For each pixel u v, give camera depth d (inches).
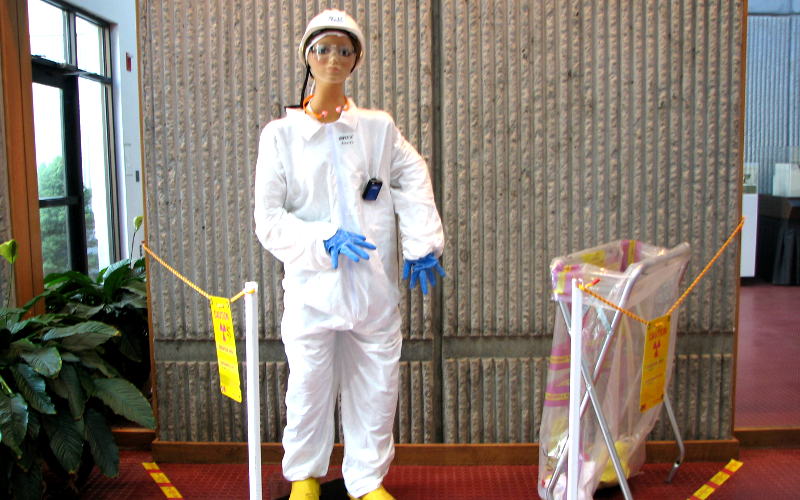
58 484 104.7
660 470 110.3
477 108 107.7
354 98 108.2
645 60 107.3
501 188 109.2
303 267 87.0
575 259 90.7
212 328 114.3
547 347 112.9
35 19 185.2
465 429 114.3
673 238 110.7
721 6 106.2
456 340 112.8
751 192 265.3
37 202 115.7
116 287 133.5
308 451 94.1
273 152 87.3
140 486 106.7
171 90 109.0
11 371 91.4
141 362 135.7
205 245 112.3
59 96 201.6
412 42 106.4
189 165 110.5
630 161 109.3
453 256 110.7
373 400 93.0
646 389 80.4
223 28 107.5
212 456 114.8
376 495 93.0
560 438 96.0
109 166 231.1
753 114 292.8
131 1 241.4
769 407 136.5
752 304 234.7
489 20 105.8
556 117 108.2
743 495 101.6
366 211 89.4
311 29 83.7
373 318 90.4
